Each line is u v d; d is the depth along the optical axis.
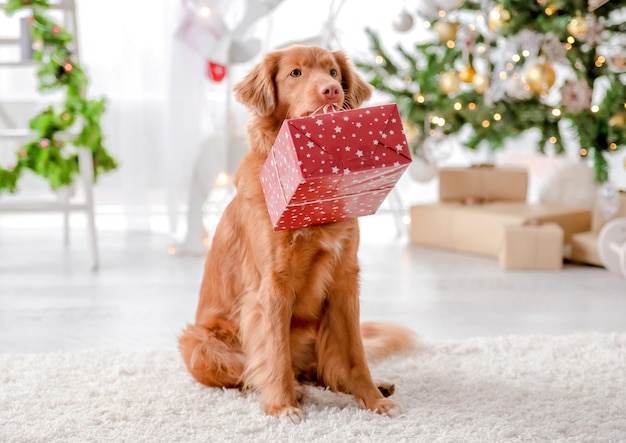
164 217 5.83
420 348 2.91
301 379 2.61
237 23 4.47
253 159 2.44
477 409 2.33
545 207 4.65
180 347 2.59
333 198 2.18
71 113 4.20
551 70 3.95
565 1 4.05
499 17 4.07
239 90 2.42
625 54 4.26
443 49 4.93
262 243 2.33
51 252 4.75
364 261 4.45
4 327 3.30
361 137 2.12
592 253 4.22
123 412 2.31
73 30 4.43
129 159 5.18
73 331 3.24
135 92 5.14
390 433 2.15
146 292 3.85
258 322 2.37
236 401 2.41
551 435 2.14
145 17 5.09
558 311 3.47
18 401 2.40
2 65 4.30
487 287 3.88
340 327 2.43
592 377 2.59
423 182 4.86
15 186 4.27
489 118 4.57
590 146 4.27
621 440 2.11
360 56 5.35
